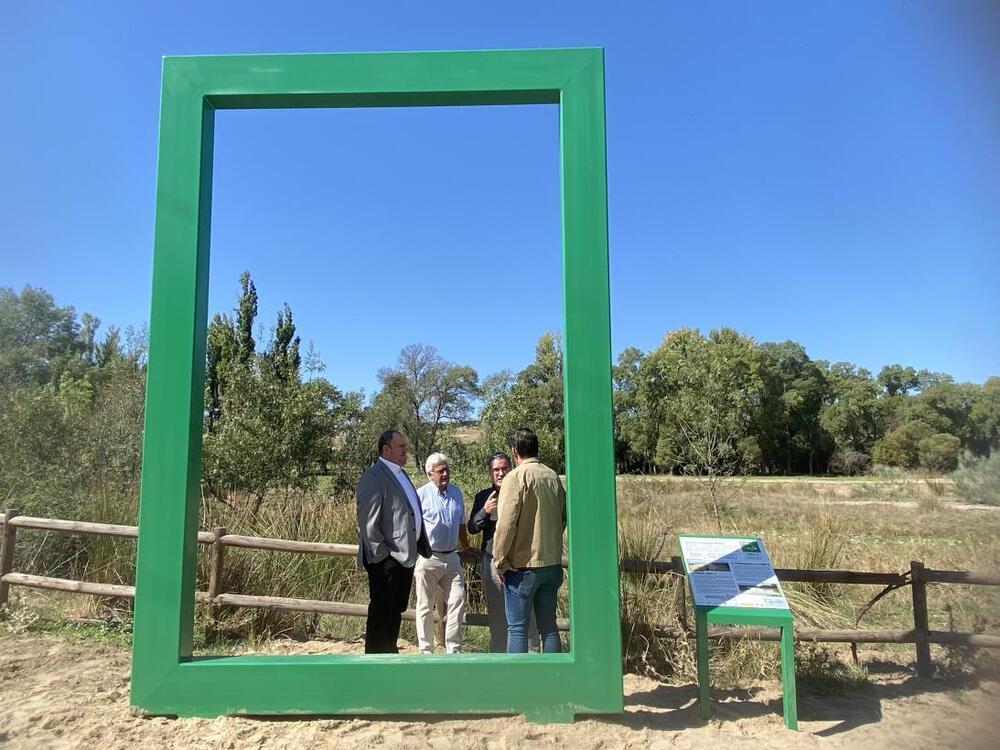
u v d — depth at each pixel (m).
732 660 4.52
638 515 6.23
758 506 17.62
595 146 3.70
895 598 6.45
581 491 3.54
